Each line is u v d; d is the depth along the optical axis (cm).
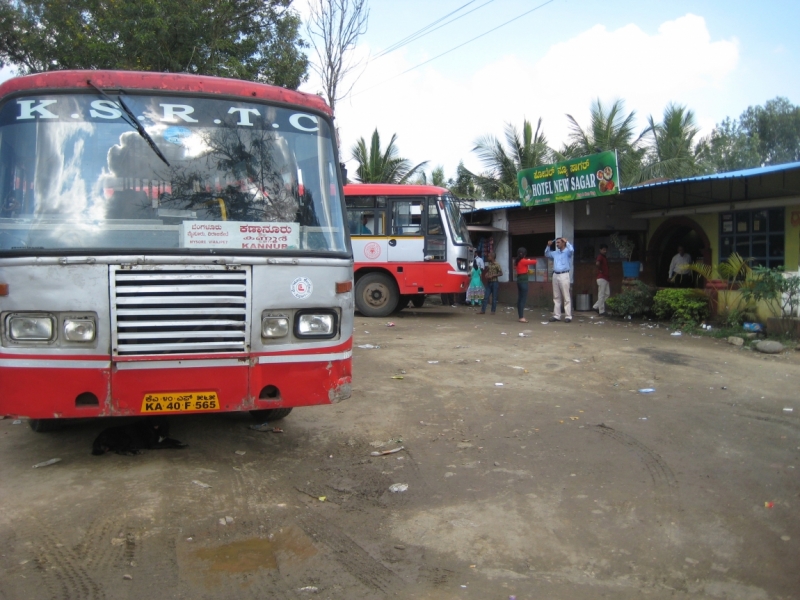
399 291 1519
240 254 466
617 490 493
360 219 1516
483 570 379
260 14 1786
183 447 568
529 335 1231
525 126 2661
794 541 416
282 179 512
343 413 689
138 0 1561
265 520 433
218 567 372
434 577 370
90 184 470
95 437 588
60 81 482
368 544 406
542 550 404
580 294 1659
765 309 1180
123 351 446
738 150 3897
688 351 1045
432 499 476
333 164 540
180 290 453
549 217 1762
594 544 412
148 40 1528
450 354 1020
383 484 502
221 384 466
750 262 1312
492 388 800
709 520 445
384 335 1226
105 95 485
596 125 2564
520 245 1967
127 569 364
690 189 1450
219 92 511
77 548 383
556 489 495
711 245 1418
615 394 777
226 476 505
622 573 379
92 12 1692
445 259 1492
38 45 1683
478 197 2933
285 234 497
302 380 488
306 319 489
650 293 1449
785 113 4147
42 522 413
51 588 342
